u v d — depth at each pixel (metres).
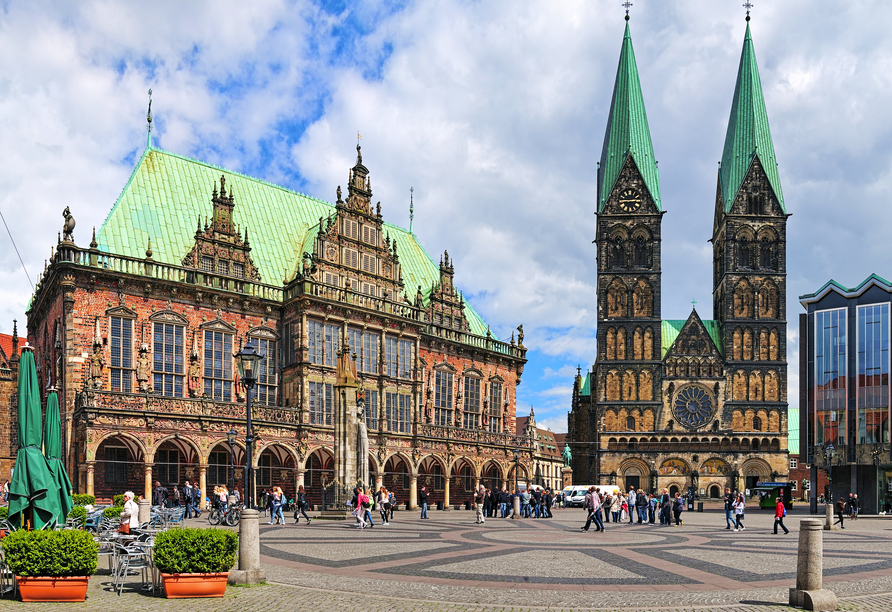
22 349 25.64
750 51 133.75
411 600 19.53
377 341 74.81
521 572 24.98
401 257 92.75
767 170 129.88
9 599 19.52
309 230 78.94
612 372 127.12
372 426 73.38
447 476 80.81
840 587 22.86
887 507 85.94
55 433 27.97
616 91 135.38
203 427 59.00
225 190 73.12
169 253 65.38
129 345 59.81
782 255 128.12
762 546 36.41
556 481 185.62
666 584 22.92
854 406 88.00
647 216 129.38
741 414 125.12
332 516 53.53
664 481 123.88
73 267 57.12
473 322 97.38
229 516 44.69
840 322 90.31
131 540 22.95
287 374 68.38
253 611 18.06
